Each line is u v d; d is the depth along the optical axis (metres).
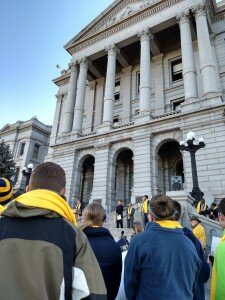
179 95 25.45
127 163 27.50
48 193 1.79
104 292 1.61
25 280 1.39
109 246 2.79
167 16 24.73
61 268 1.49
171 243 2.60
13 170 34.19
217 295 2.47
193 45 25.97
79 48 31.02
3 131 51.25
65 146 26.52
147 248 2.56
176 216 3.27
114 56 27.48
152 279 2.43
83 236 1.77
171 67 27.78
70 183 24.22
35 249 1.48
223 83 22.94
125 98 29.33
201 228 6.97
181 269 2.48
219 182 16.50
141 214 14.32
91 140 24.77
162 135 21.08
